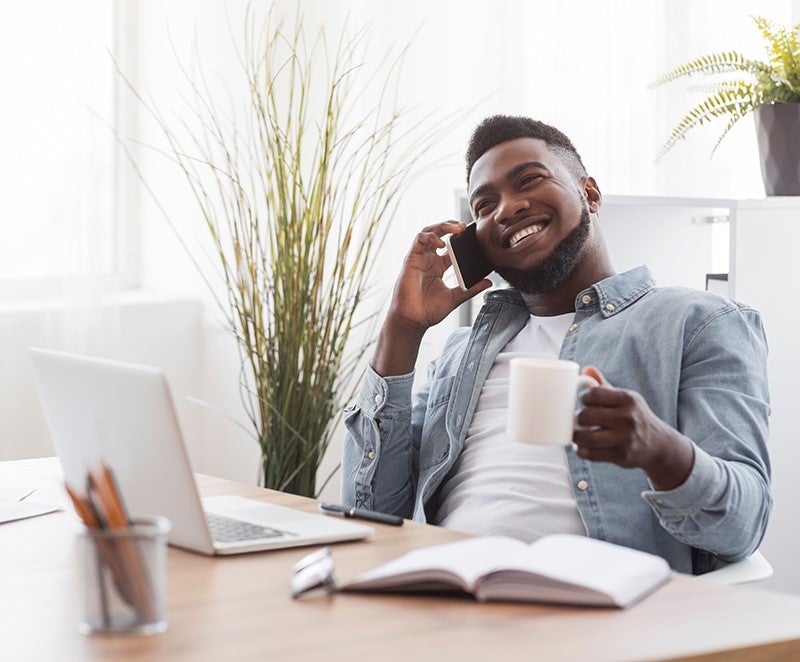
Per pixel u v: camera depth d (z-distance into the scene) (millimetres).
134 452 1426
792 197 2527
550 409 1352
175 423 1359
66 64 3119
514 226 1987
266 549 1438
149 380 1356
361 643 1090
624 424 1418
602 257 2045
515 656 1056
